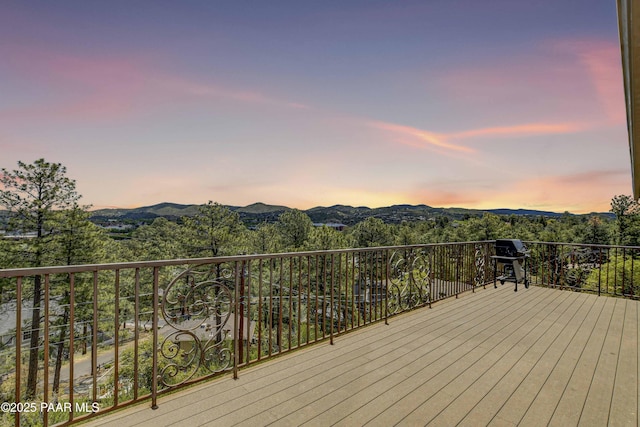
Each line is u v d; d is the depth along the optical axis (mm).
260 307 2885
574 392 2410
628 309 4766
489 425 1994
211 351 2613
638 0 1241
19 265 13891
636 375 2693
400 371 2715
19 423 1756
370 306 3998
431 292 4992
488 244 6543
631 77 2000
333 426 1955
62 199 15211
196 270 2586
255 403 2201
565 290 6113
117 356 2096
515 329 3848
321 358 2969
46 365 1830
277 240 25484
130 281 16984
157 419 2004
